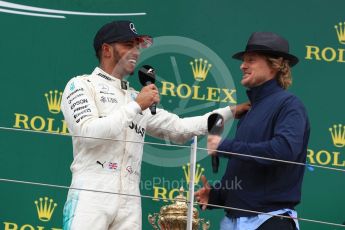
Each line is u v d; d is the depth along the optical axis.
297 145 16.69
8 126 21.25
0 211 20.80
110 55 17.69
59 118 21.44
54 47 21.78
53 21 21.91
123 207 16.86
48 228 20.86
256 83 17.45
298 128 16.78
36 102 21.45
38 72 21.61
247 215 16.77
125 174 17.00
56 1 22.00
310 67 22.23
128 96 17.66
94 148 16.88
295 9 22.48
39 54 21.70
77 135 16.75
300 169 17.00
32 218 20.88
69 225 16.69
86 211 16.66
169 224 18.56
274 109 17.06
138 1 22.23
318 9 22.53
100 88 17.41
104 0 22.16
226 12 22.36
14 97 21.42
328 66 22.28
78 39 21.89
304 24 22.44
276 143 16.64
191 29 22.20
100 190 16.77
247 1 22.47
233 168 17.16
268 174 16.80
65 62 21.73
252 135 17.08
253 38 17.56
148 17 22.19
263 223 16.64
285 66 17.56
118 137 17.03
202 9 22.34
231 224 16.98
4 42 21.69
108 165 16.89
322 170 21.58
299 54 22.30
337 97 22.12
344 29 22.44
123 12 22.16
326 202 21.42
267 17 22.44
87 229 16.58
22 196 20.92
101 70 17.64
